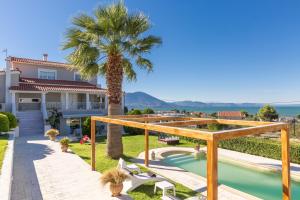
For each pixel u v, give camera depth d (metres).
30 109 25.14
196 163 15.03
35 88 23.66
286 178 6.84
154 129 7.16
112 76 13.55
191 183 9.78
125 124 8.96
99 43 13.37
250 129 5.82
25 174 10.22
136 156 14.77
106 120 10.45
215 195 4.71
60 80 29.91
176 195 8.34
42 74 29.02
